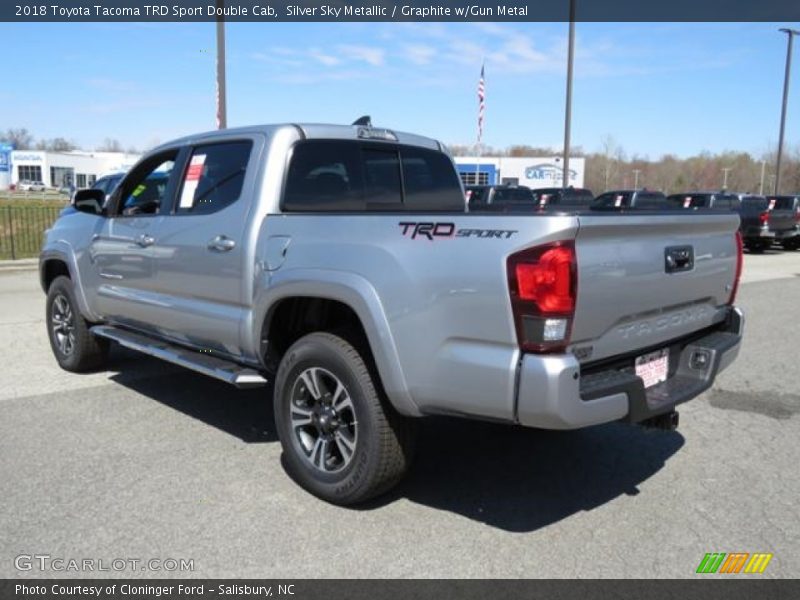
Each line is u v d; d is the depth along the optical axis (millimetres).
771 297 11672
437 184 5281
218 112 14273
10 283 12148
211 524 3467
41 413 5113
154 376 6141
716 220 3906
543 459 4410
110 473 4051
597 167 82750
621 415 3188
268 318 4000
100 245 5492
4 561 3109
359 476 3535
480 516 3605
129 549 3221
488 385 3035
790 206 22922
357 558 3176
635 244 3305
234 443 4551
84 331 5977
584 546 3311
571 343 3031
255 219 4074
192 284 4523
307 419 3814
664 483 4047
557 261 2893
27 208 17359
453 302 3123
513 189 21984
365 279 3416
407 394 3314
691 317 3914
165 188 4906
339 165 4512
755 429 4992
